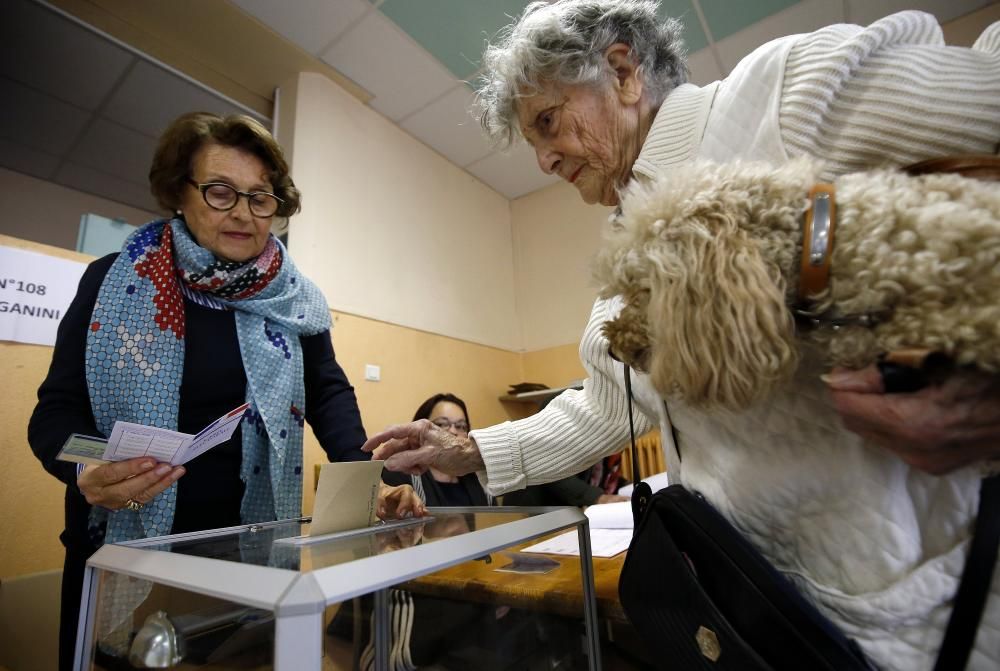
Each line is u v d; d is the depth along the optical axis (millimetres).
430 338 2746
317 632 306
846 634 380
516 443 790
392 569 376
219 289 887
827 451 393
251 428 851
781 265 360
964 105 445
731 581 409
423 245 2852
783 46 550
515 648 599
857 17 2186
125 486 578
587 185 829
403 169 2822
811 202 363
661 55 755
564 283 3426
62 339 784
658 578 469
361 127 2582
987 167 352
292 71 2324
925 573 352
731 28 2250
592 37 709
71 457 531
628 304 419
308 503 1867
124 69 1942
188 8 1921
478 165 3307
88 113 2066
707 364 349
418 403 2568
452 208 3172
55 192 2287
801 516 410
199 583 366
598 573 738
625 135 745
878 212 331
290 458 919
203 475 800
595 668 607
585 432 771
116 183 2387
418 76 2461
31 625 1155
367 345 2354
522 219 3719
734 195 383
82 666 471
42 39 1774
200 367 839
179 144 883
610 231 453
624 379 646
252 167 923
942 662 344
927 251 305
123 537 736
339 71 2398
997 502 355
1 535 1223
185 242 869
